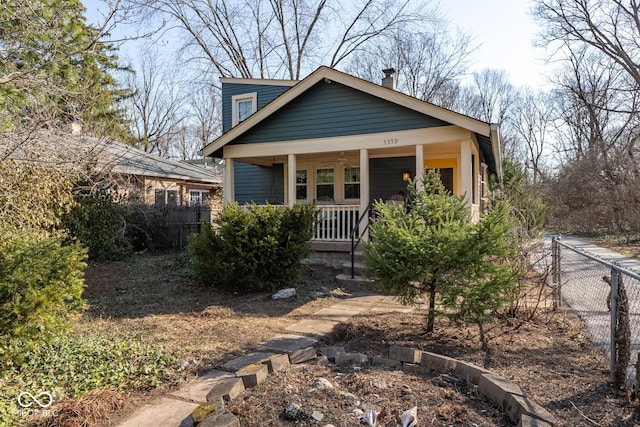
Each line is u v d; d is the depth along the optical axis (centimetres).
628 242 1522
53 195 829
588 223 2034
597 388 299
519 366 348
